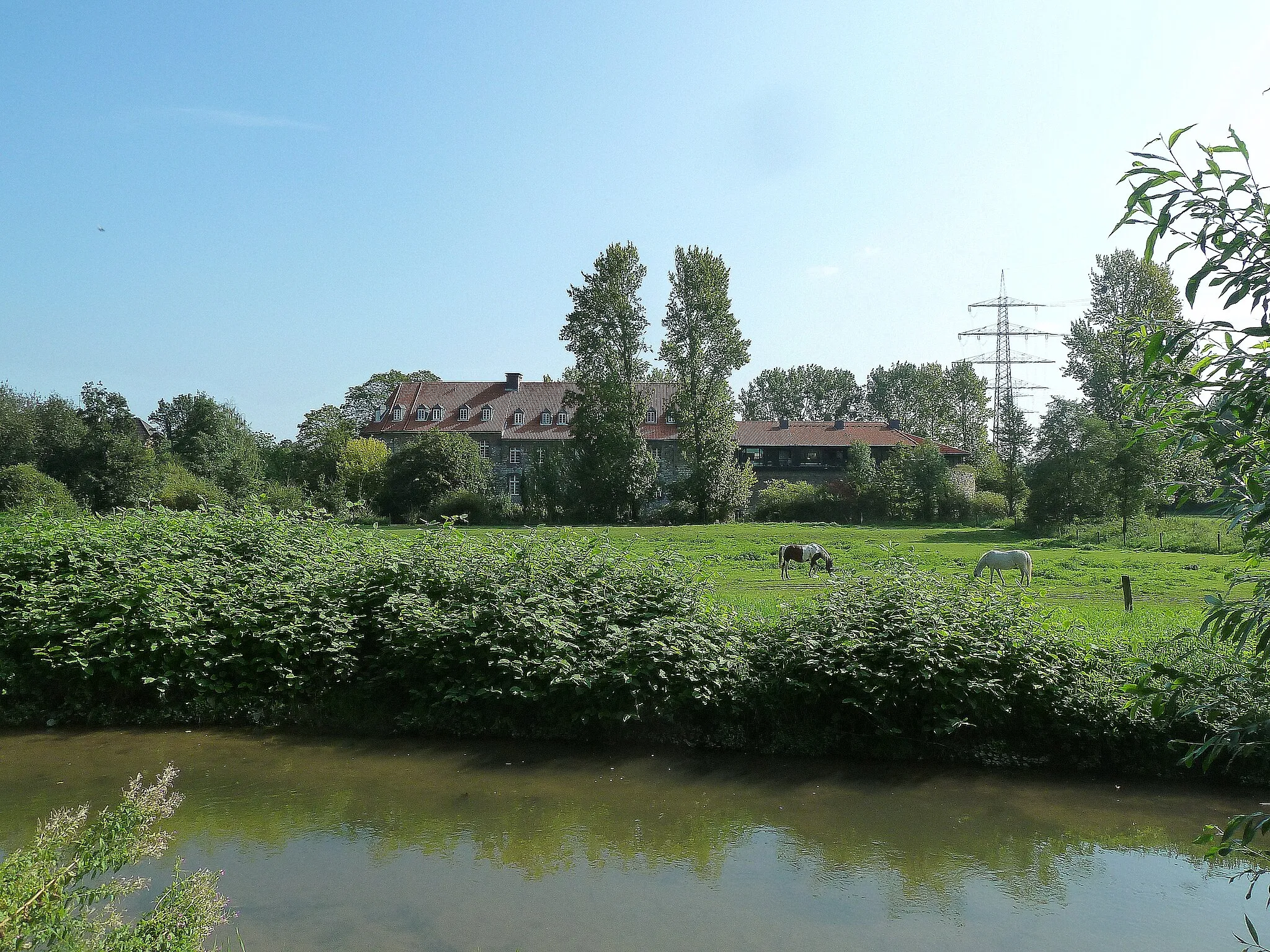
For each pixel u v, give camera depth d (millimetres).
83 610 11969
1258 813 2918
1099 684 10219
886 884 7523
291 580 12922
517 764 10289
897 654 10492
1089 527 48625
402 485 68375
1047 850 8203
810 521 67125
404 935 6430
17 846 7750
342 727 11414
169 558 13164
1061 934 6695
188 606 12102
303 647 11828
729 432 66062
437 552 13102
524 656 11016
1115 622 14438
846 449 87750
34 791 9234
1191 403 3201
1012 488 62500
